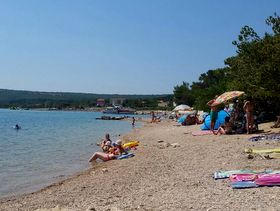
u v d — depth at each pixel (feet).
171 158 64.08
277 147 62.34
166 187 42.29
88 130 197.36
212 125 100.42
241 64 93.45
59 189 51.29
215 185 40.29
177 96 476.13
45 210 36.96
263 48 83.30
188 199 35.60
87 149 106.01
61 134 168.14
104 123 284.61
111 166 66.49
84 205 38.37
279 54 79.36
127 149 86.63
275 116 112.57
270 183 37.88
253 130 88.79
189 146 77.30
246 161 52.26
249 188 37.52
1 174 68.18
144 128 192.03
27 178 64.23
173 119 270.87
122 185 47.42
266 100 104.53
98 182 51.90
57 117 433.89
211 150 66.23
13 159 87.40
